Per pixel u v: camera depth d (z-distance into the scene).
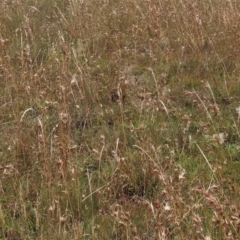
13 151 4.95
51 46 7.42
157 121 5.48
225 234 3.52
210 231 3.84
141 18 8.05
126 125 5.46
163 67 6.83
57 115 5.62
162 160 4.70
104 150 4.98
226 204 3.92
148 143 4.90
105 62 7.04
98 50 7.38
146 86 6.30
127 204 4.32
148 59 7.08
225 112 5.77
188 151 5.12
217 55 6.73
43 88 6.11
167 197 3.97
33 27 7.98
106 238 3.92
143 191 4.57
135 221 4.09
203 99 6.05
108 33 7.81
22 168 4.85
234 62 6.75
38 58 7.30
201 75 6.61
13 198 4.46
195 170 4.76
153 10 7.93
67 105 5.62
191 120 5.52
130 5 8.49
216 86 6.27
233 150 5.07
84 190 4.47
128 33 7.88
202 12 7.88
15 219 4.27
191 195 4.23
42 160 4.79
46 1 9.52
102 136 4.95
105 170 4.81
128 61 7.07
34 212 4.23
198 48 6.93
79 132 5.48
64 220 3.88
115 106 5.87
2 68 6.24
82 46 7.17
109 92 6.15
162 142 5.21
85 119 5.60
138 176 4.62
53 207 4.06
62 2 9.45
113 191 4.47
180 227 3.78
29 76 6.30
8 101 5.93
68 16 8.61
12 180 4.60
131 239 3.85
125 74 6.50
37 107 5.86
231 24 7.35
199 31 7.29
